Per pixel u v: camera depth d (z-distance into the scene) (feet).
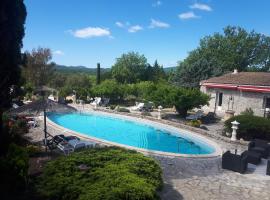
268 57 229.45
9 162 31.65
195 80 174.19
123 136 83.46
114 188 25.75
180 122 91.86
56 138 53.31
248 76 118.01
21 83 48.88
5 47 40.98
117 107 124.47
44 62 171.73
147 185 27.43
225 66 214.48
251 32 228.02
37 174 36.24
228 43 224.33
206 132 75.25
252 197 35.55
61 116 111.86
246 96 102.63
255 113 98.89
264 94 96.78
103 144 59.16
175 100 99.66
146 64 257.75
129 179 28.04
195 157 53.01
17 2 42.01
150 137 82.94
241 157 46.21
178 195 34.96
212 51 225.15
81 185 27.48
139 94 155.74
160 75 235.20
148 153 54.24
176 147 71.61
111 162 34.06
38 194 28.09
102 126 96.99
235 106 106.83
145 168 32.65
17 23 42.47
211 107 117.08
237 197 35.32
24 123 65.00
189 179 41.04
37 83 168.14
